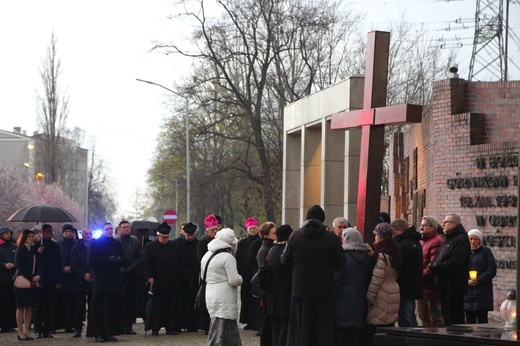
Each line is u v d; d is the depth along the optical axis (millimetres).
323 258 13422
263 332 15844
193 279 20984
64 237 21094
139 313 21719
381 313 13477
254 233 20953
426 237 15422
